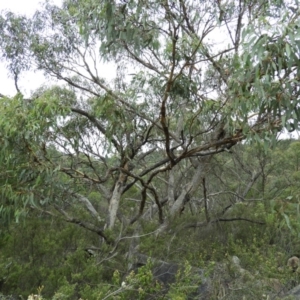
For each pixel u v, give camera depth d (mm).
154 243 6316
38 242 6008
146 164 9078
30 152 5152
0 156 4887
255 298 4977
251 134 4625
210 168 10117
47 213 6922
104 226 7891
